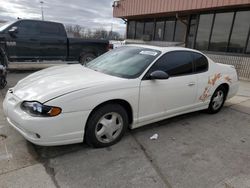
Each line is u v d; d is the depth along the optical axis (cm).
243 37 1023
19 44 823
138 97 332
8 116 300
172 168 283
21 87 313
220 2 1010
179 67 393
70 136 280
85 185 243
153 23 1584
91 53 992
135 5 1517
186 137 372
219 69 478
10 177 247
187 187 250
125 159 296
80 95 278
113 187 243
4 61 794
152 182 254
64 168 269
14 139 324
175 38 1424
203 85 437
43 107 261
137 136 363
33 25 848
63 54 926
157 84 353
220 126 429
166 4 1277
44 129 261
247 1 914
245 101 615
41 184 239
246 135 395
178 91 387
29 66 1044
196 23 1234
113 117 319
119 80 320
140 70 347
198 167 289
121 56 401
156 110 365
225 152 331
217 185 256
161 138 362
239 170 288
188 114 486
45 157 288
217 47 1144
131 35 1827
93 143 309
